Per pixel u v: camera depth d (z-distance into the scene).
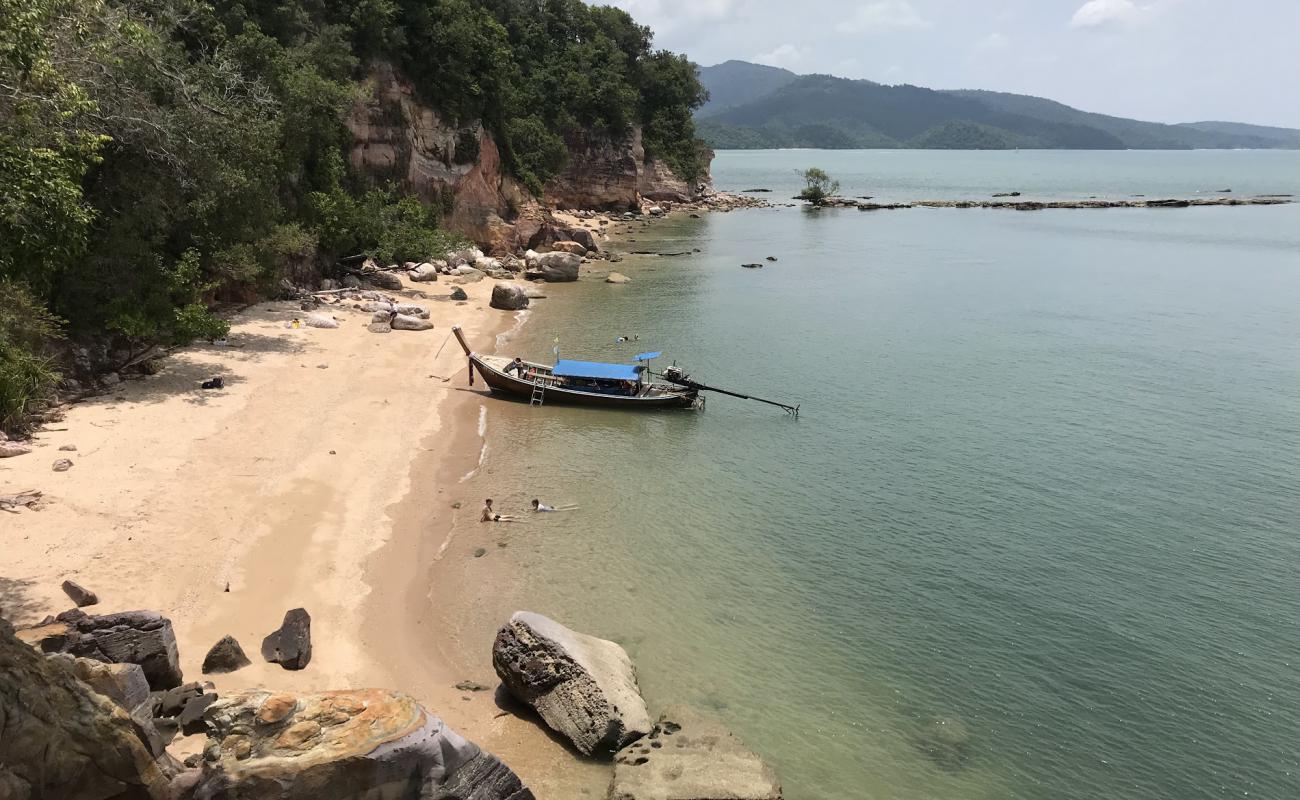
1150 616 20.48
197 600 17.81
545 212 90.38
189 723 13.23
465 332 45.84
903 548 23.67
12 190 17.67
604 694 15.18
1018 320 53.56
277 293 45.50
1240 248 89.31
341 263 55.34
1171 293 63.28
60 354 28.66
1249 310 56.78
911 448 31.33
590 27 125.19
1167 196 172.62
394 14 66.38
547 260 64.00
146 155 32.41
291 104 47.28
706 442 31.69
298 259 48.97
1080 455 30.62
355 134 60.50
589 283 64.38
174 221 35.62
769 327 50.56
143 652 14.17
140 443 25.22
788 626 19.72
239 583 18.83
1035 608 20.75
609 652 16.75
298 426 28.86
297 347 38.34
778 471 29.02
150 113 31.53
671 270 72.31
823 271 73.19
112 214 31.30
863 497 26.97
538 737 15.35
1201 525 25.19
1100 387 38.94
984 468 29.44
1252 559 23.20
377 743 11.66
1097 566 22.81
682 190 140.75
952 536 24.41
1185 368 42.16
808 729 16.23
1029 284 67.25
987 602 20.98
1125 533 24.69
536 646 15.99
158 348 33.91
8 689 9.75
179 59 35.88
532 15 119.81
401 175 65.88
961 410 35.72
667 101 143.12
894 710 16.92
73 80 26.11
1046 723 16.69
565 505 25.62
